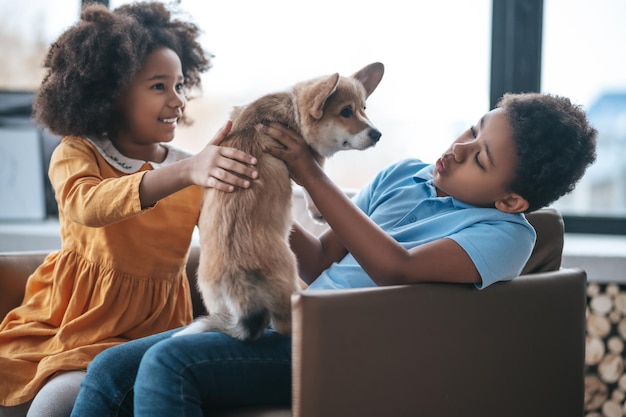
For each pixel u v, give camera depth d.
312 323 1.24
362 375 1.28
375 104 2.75
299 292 1.26
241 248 1.37
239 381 1.34
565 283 1.52
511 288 1.44
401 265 1.36
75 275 1.72
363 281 1.50
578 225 2.74
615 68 2.71
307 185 1.45
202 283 1.43
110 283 1.67
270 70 2.82
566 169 1.47
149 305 1.72
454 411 1.38
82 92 1.71
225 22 2.82
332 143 1.58
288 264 1.40
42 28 2.96
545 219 1.68
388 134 2.75
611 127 2.72
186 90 2.00
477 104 2.75
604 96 2.72
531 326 1.46
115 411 1.38
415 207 1.59
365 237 1.38
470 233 1.43
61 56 1.76
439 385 1.36
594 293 2.37
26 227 2.72
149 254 1.71
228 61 2.83
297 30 2.80
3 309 1.81
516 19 2.70
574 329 1.52
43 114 1.77
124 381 1.40
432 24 2.74
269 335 1.41
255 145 1.46
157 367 1.29
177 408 1.27
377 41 2.76
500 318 1.42
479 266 1.38
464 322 1.38
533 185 1.46
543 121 1.47
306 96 1.52
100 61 1.69
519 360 1.45
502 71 2.72
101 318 1.67
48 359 1.57
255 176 1.38
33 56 2.97
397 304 1.31
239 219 1.38
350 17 2.77
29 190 2.88
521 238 1.46
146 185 1.46
